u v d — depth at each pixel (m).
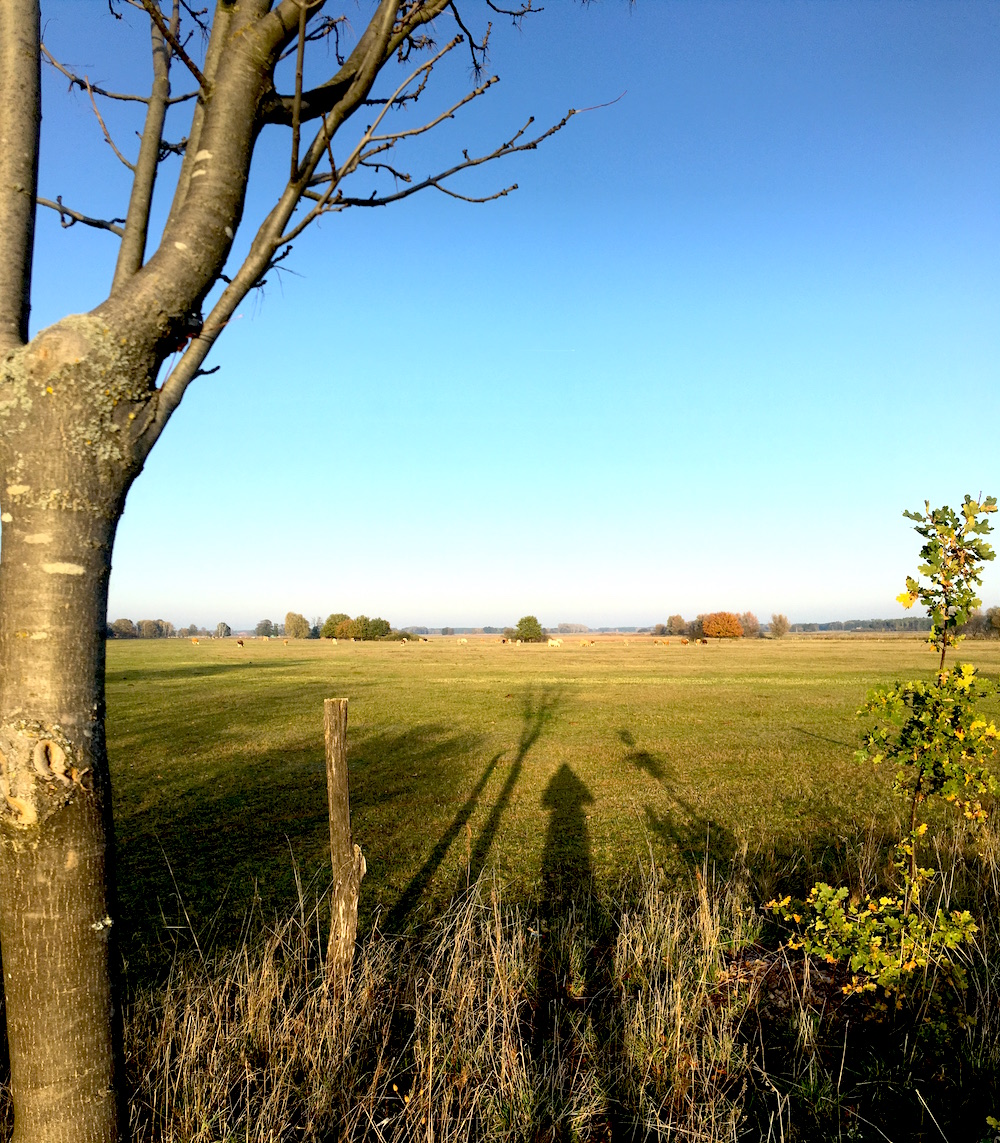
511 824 9.92
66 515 1.63
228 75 1.79
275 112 1.91
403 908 6.88
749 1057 4.14
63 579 1.63
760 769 13.44
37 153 1.88
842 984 4.93
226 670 41.47
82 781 1.66
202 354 1.86
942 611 4.35
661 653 63.50
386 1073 4.00
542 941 5.86
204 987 4.53
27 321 1.84
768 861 7.81
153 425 1.77
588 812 10.48
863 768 13.37
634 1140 3.55
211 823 10.07
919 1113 3.64
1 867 1.63
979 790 4.33
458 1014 4.32
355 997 4.56
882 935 4.50
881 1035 4.31
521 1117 3.60
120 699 25.83
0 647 1.64
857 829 9.11
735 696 26.66
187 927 6.35
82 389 1.62
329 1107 3.66
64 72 2.07
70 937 1.64
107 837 1.74
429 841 9.18
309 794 11.79
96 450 1.66
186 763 14.35
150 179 1.95
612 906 6.66
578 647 80.25
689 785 12.15
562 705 24.16
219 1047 3.95
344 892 4.88
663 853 8.38
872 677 34.47
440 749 16.08
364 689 30.03
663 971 5.11
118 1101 1.76
